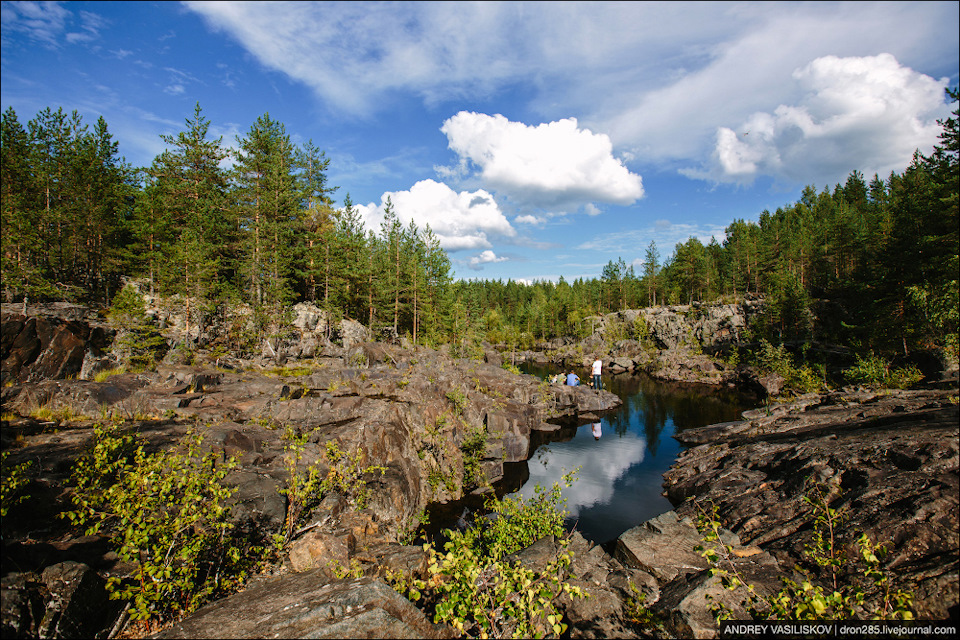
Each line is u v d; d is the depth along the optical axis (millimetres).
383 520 13891
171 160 45469
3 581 5742
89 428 14906
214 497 7895
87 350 26641
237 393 21875
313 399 21156
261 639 5262
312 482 10711
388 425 18812
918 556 10203
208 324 38844
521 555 11055
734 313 70688
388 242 60594
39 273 30469
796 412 27703
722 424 29188
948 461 13148
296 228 50219
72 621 6023
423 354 47281
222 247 43188
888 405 23188
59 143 40344
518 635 5895
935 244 32500
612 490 21422
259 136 45781
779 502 14898
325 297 49719
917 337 35344
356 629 5359
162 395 18969
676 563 11297
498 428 27234
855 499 12961
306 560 9297
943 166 32094
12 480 7590
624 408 41562
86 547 7586
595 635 7977
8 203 31984
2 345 22938
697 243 90500
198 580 7785
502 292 143125
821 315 58750
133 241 45781
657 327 79438
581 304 105312
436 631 5902
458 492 20672
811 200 104750
